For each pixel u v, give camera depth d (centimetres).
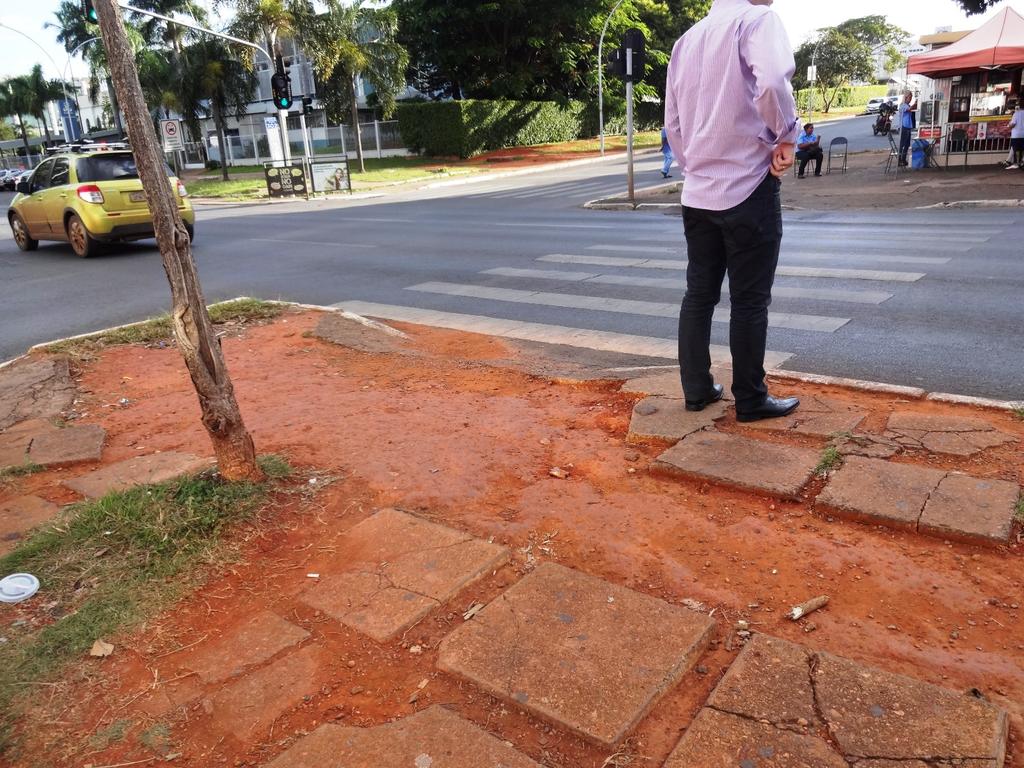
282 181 2712
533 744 220
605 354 639
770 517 333
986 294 754
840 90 8181
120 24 305
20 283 1159
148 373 632
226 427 366
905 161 2042
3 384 604
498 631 264
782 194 1711
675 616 266
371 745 220
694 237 413
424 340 710
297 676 253
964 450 373
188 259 349
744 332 406
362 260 1215
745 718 220
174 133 3200
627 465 394
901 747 207
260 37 3331
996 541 297
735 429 420
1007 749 211
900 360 575
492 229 1505
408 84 4825
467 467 402
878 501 328
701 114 383
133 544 329
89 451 456
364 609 284
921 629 259
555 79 4878
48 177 1438
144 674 258
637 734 222
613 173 2928
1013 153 1847
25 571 316
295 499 372
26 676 256
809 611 270
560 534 331
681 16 5497
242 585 307
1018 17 1727
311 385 568
